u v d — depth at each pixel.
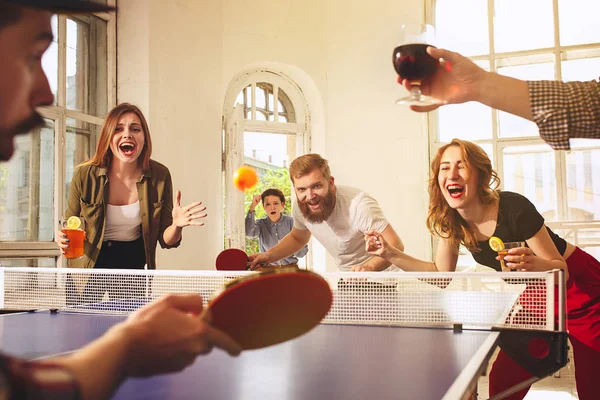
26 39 0.52
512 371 2.29
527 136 5.98
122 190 3.25
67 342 1.54
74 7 0.53
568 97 1.28
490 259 2.52
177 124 5.32
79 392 0.51
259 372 1.13
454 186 2.37
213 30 5.72
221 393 0.95
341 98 6.22
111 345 0.56
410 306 1.99
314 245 6.20
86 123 4.88
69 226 2.61
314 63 6.20
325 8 6.26
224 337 0.70
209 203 5.58
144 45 5.11
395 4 6.18
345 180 6.17
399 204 6.06
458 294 1.98
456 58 1.40
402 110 6.11
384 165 6.11
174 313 0.64
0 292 2.51
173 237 3.14
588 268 2.33
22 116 0.54
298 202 3.04
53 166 4.53
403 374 1.12
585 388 2.30
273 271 0.74
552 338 1.67
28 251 4.23
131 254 3.31
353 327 1.85
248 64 5.92
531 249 2.32
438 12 6.31
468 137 6.14
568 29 6.04
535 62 6.11
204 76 5.61
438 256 2.58
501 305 1.98
